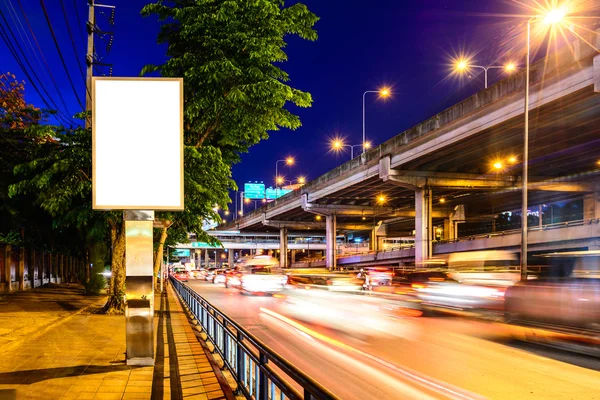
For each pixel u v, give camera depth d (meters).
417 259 54.09
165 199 8.67
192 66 15.28
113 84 8.64
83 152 15.38
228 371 8.38
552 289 11.14
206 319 12.82
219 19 14.55
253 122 16.52
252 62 15.58
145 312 8.69
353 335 12.99
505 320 12.39
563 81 30.03
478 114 37.81
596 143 41.66
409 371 8.72
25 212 24.03
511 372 8.66
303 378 3.67
